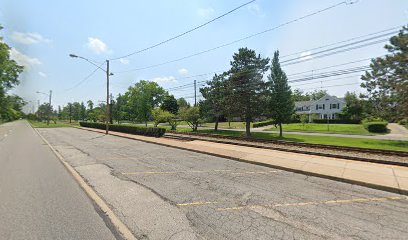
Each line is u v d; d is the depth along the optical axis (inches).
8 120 3850.9
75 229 164.6
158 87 2437.3
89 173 333.4
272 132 1378.0
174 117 1475.1
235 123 2369.6
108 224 172.9
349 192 253.4
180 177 312.7
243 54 1162.6
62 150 576.7
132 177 311.4
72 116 4475.9
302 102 2886.3
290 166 364.2
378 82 960.3
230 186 272.1
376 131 1311.5
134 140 836.6
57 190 253.9
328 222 178.5
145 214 191.5
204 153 519.2
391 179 289.1
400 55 856.3
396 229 167.6
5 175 320.2
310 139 964.6
